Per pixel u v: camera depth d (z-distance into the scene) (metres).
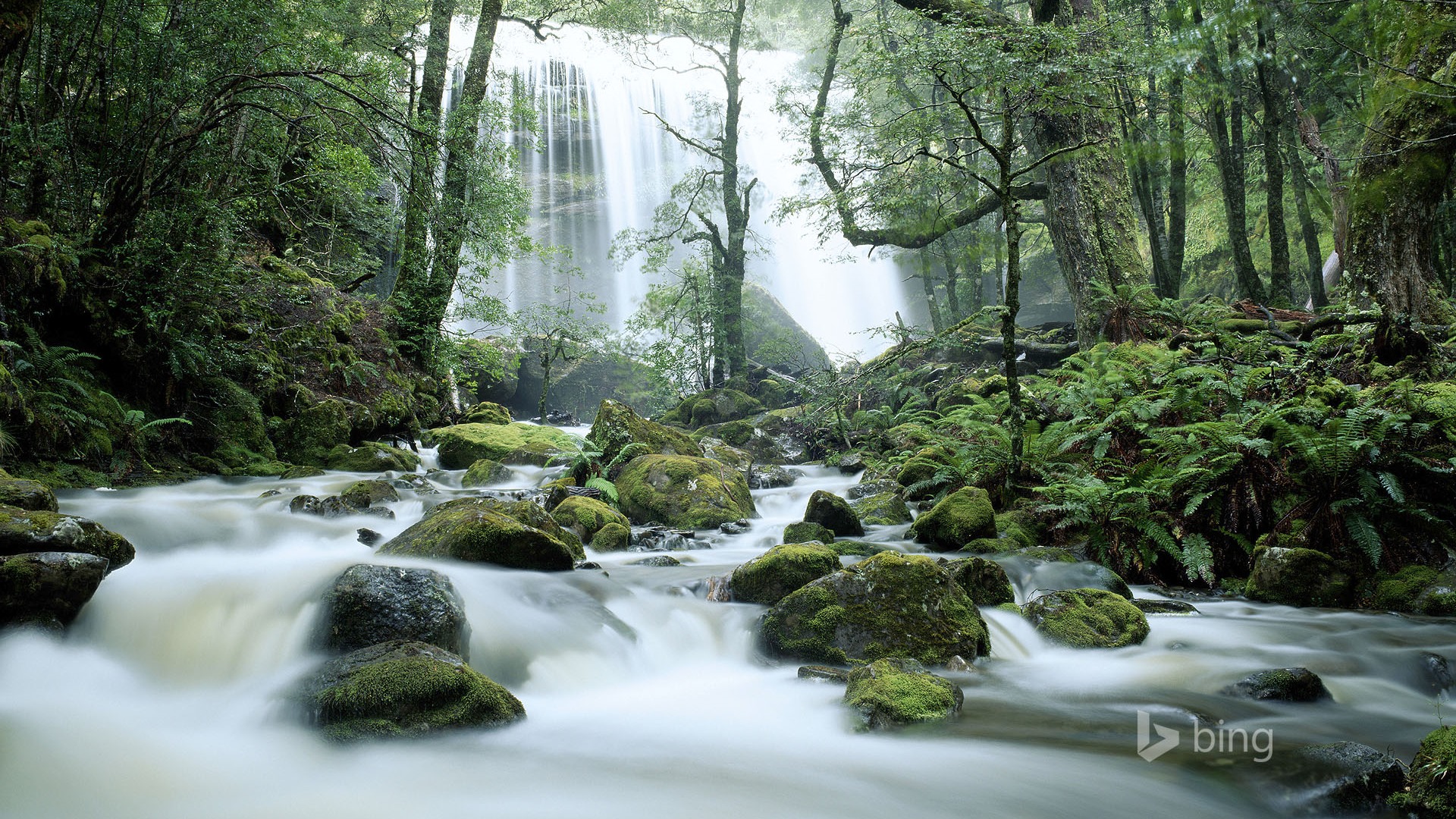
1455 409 6.63
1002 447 9.31
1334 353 9.58
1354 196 10.52
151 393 9.90
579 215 35.34
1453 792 2.83
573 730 3.88
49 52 9.08
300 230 16.36
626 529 8.23
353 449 11.81
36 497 5.03
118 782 3.10
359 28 14.63
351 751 3.37
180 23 9.64
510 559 5.91
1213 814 3.07
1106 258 14.16
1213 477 7.25
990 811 3.08
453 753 3.47
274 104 11.00
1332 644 5.19
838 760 3.54
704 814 3.02
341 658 3.89
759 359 27.53
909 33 18.92
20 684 3.78
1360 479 6.58
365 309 16.00
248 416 10.94
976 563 5.88
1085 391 9.50
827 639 4.92
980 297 24.44
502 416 17.42
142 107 9.44
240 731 3.63
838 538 8.66
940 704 4.01
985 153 19.77
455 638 4.23
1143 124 15.34
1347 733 3.86
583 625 5.05
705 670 4.98
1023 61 11.58
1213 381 8.41
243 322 11.89
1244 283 14.92
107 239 9.53
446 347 16.78
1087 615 5.43
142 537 6.30
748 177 35.72
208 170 10.55
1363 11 8.01
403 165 14.22
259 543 6.77
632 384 29.45
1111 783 3.29
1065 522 7.50
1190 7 10.16
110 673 4.03
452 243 15.22
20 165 8.96
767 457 16.45
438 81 17.38
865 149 16.70
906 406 16.58
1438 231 13.27
